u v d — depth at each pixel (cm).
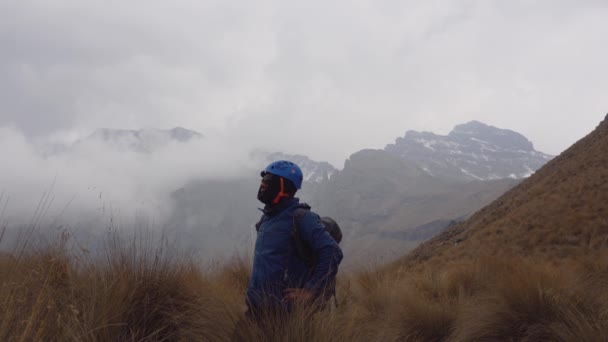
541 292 477
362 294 644
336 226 405
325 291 338
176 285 420
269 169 358
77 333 302
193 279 468
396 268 770
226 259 648
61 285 337
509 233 2147
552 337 428
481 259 842
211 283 533
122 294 366
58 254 345
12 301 281
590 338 397
